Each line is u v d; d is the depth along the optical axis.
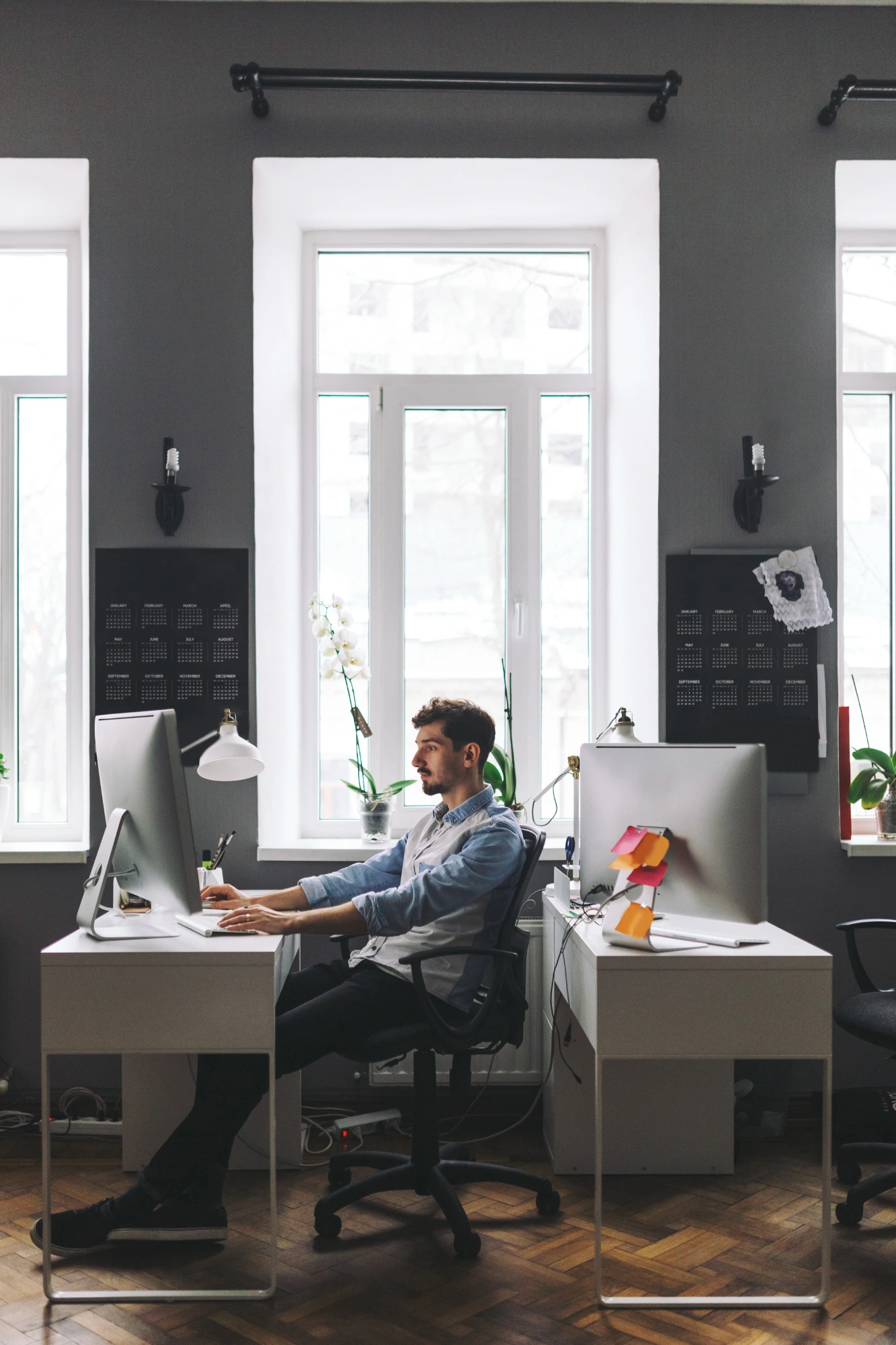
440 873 2.25
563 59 3.02
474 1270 2.14
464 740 2.42
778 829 3.01
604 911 2.16
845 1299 2.03
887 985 2.99
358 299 3.44
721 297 3.02
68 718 3.33
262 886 2.98
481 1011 2.22
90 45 3.00
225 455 3.00
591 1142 2.62
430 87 2.87
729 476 3.02
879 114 3.04
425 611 3.41
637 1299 2.00
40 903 2.98
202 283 3.00
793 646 3.00
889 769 3.04
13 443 3.38
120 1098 2.96
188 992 2.05
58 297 3.41
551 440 3.45
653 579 3.03
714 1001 2.00
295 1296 2.04
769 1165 2.68
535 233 3.42
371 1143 2.81
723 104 3.03
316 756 3.40
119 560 2.98
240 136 3.00
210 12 3.00
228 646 2.98
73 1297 2.03
